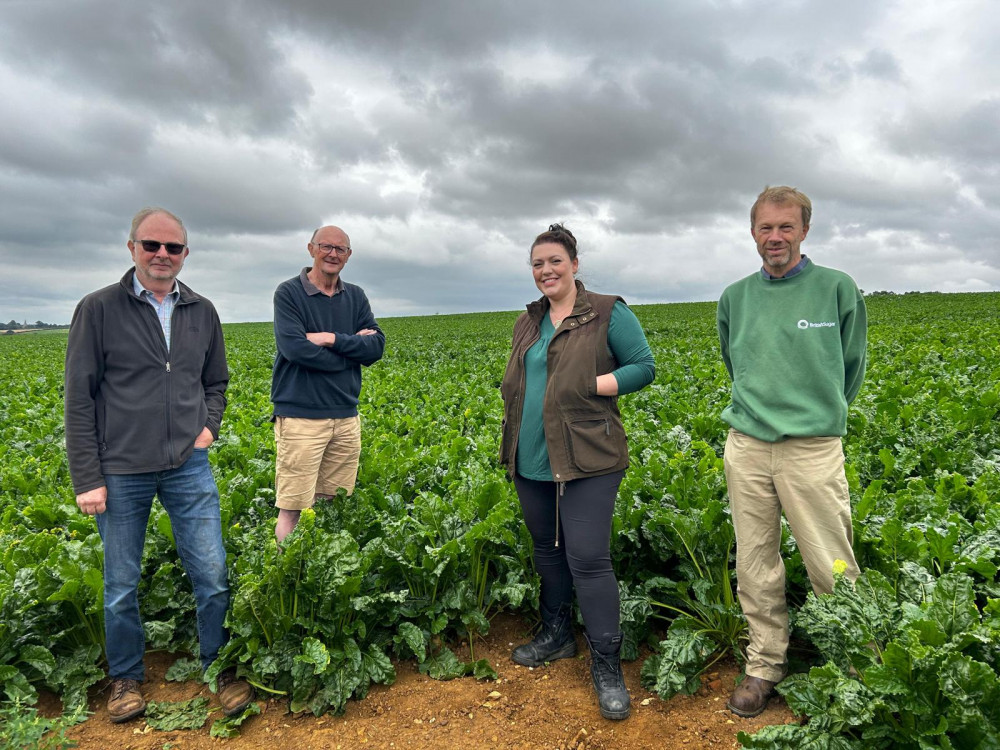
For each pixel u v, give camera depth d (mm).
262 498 5836
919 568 3322
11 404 12727
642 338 3504
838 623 2934
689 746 3203
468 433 8898
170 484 3600
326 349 4617
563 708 3568
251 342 35625
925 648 2510
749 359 3365
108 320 3389
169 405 3510
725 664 3830
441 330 39625
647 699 3609
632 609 3984
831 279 3197
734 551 4301
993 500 4711
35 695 3600
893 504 4539
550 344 3512
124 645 3621
